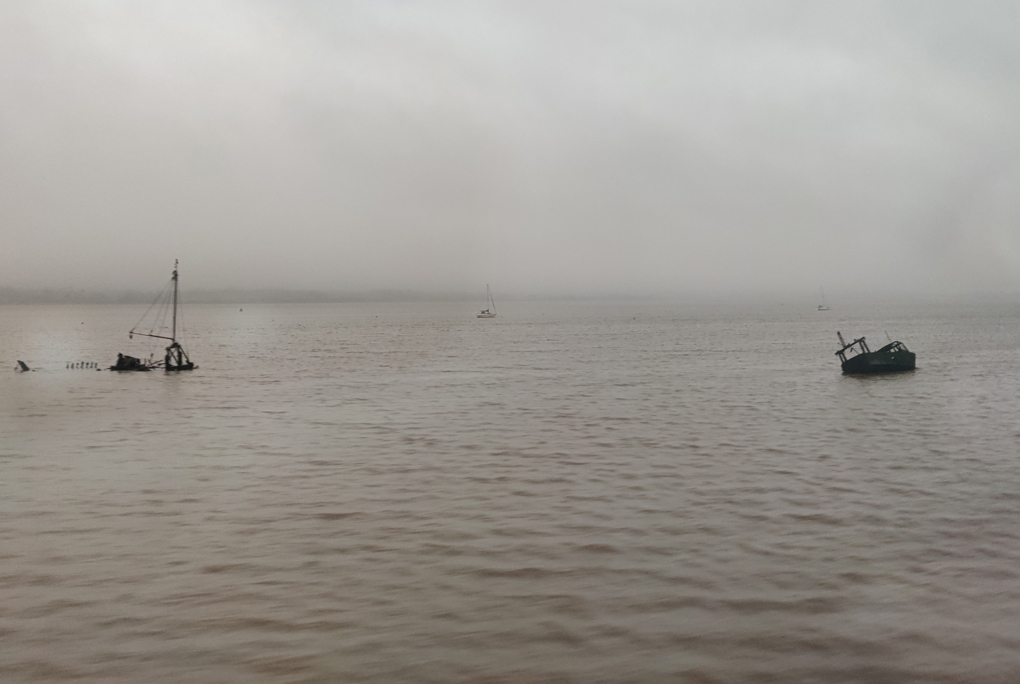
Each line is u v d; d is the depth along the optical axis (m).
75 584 19.84
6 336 195.62
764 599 18.61
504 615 17.86
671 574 20.30
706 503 27.31
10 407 58.28
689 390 65.56
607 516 25.81
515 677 15.16
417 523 25.20
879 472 32.09
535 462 34.88
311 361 106.44
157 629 17.17
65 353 131.25
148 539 23.66
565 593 19.09
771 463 34.19
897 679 14.95
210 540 23.55
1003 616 17.47
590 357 108.50
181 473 33.19
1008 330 183.25
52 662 15.68
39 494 29.45
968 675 15.02
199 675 15.19
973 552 21.73
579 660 15.80
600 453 36.88
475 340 162.62
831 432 42.62
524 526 24.73
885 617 17.52
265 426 47.25
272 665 15.57
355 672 15.30
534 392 65.25
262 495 29.09
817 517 25.38
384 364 99.62
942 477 31.05
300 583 19.88
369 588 19.50
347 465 34.59
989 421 46.03
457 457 36.19
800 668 15.41
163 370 93.06
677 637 16.72
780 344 137.00
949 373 78.00
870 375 77.19
